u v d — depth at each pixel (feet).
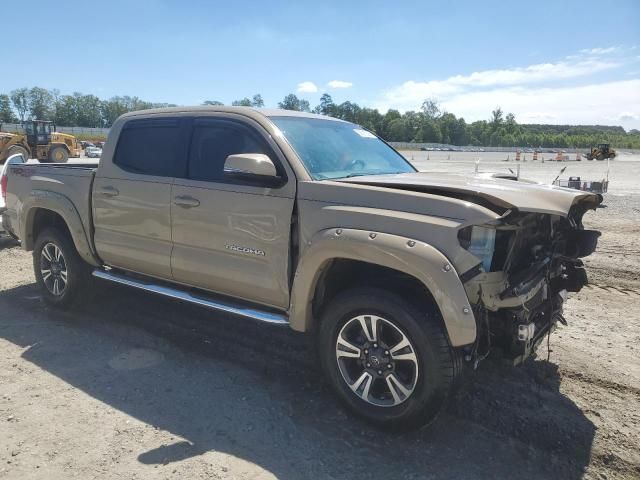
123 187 14.74
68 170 16.48
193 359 13.99
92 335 15.53
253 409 11.47
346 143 14.11
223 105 13.66
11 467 9.34
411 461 9.78
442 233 9.59
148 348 14.67
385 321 10.28
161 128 14.38
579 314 17.70
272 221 11.79
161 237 13.97
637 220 35.50
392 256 9.82
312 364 13.71
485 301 9.79
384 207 10.44
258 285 12.23
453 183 10.84
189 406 11.57
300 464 9.61
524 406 11.70
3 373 12.98
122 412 11.28
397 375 10.41
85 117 417.69
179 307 17.94
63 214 16.16
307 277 11.08
